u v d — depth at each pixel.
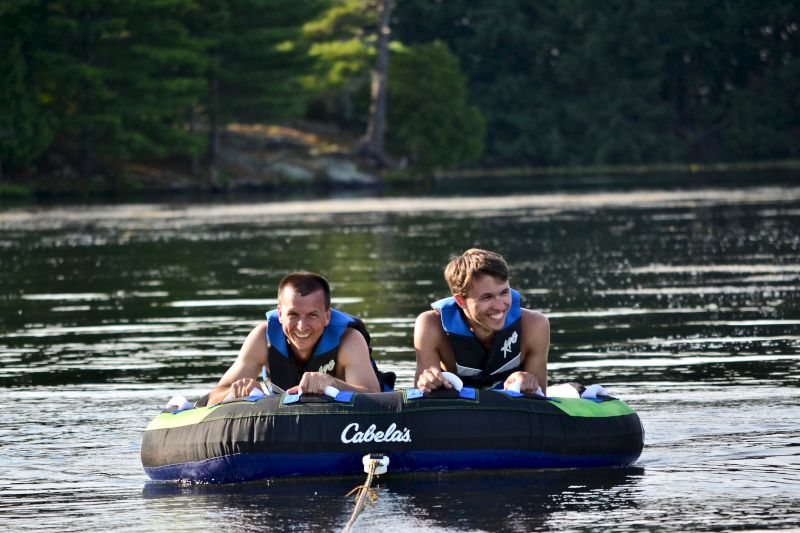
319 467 17.89
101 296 45.19
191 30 169.88
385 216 93.88
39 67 155.12
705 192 121.50
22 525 15.73
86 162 158.62
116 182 159.50
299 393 18.31
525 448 17.94
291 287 19.20
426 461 17.91
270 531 15.09
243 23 170.12
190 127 168.88
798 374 26.20
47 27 154.38
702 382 25.55
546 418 18.19
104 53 158.12
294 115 179.25
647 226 75.00
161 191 160.12
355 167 182.12
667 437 20.31
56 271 55.28
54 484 18.09
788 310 36.78
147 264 57.44
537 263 54.16
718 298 40.28
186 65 163.38
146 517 16.02
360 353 19.48
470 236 70.81
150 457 18.44
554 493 16.70
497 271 19.39
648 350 30.22
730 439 19.95
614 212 91.00
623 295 41.94
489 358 19.81
